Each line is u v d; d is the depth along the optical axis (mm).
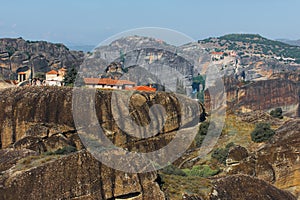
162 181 44438
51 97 84125
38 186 38469
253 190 47062
